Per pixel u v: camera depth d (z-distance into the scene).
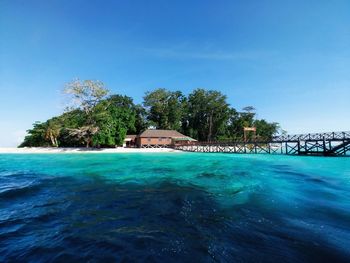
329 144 28.25
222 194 11.53
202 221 7.72
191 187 13.24
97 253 5.55
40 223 7.63
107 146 52.16
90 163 26.59
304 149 30.86
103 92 48.25
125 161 28.58
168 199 10.60
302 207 9.33
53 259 5.31
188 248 5.79
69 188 13.01
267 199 10.55
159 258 5.32
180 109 74.44
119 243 6.07
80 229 7.07
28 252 5.64
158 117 75.62
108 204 9.82
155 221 7.74
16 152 42.00
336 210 8.91
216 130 75.75
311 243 6.16
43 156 35.69
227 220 7.82
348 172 18.14
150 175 17.58
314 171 18.78
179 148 49.69
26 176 17.30
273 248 5.85
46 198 10.85
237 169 20.72
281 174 17.50
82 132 46.66
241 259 5.31
